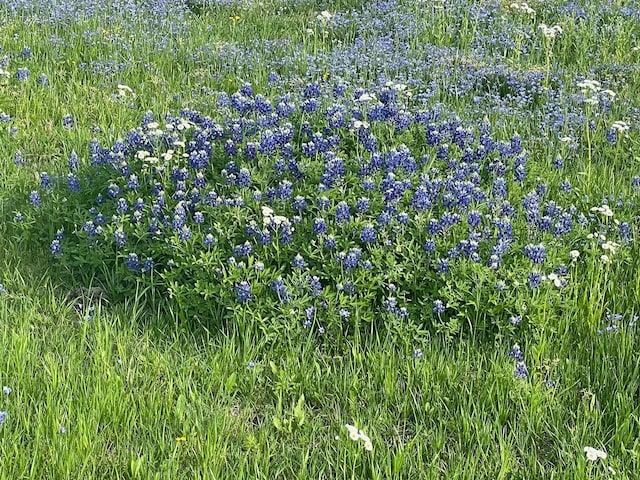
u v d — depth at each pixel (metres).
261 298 2.81
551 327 2.79
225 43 4.97
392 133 3.52
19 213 3.25
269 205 3.13
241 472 2.25
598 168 3.84
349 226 3.00
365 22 5.43
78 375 2.52
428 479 2.28
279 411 2.49
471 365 2.69
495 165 3.48
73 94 4.28
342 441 2.37
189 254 2.95
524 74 4.60
